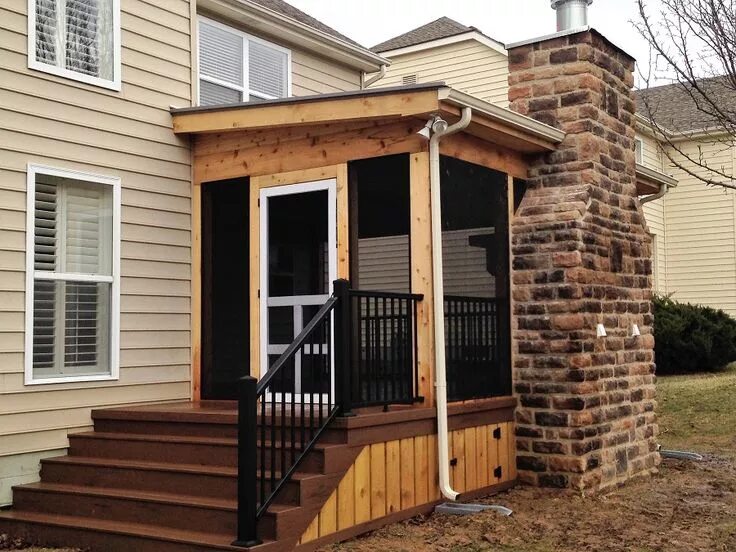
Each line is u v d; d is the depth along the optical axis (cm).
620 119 875
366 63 1285
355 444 605
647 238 910
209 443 643
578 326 769
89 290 770
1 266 693
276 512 539
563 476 764
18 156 712
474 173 764
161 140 832
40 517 640
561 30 880
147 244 811
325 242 844
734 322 1680
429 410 677
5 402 688
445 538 607
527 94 842
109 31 805
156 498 601
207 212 846
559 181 816
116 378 775
